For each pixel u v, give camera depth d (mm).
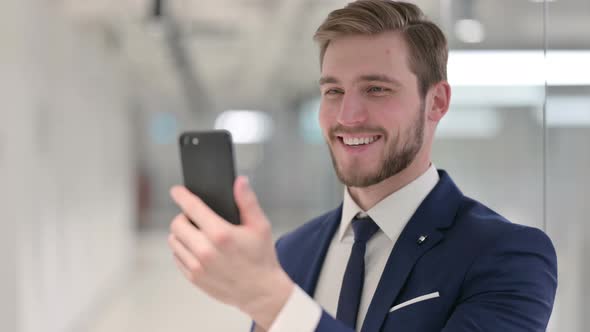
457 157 2234
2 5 4898
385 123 1217
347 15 1241
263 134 18875
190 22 7637
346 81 1245
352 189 1389
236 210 850
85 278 7766
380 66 1215
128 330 7180
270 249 842
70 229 6973
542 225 1584
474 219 1232
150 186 18031
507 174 1905
